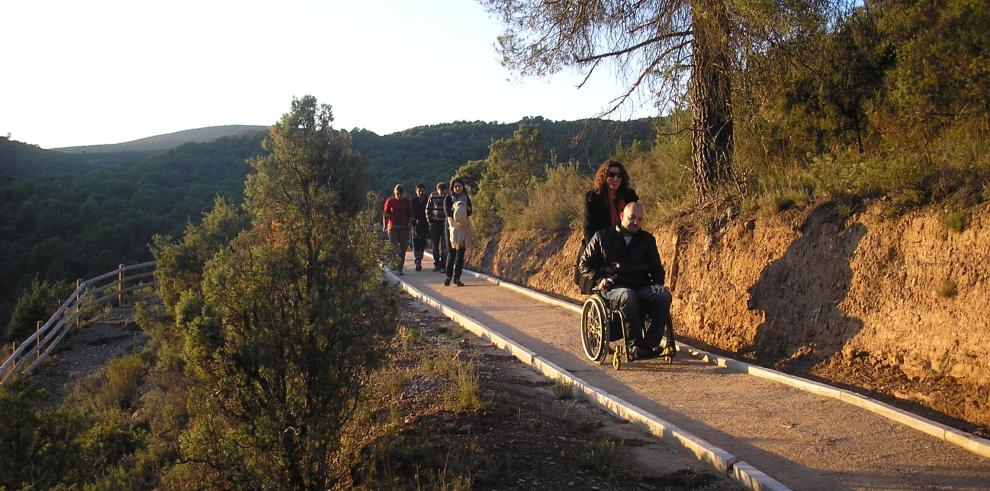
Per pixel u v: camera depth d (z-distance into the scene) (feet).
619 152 63.41
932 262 23.13
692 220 36.06
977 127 28.76
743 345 29.35
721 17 34.01
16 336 67.26
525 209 61.52
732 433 19.97
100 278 65.41
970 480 16.16
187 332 15.84
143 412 34.55
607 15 37.93
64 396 44.42
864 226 26.25
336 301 16.52
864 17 35.96
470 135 272.51
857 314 25.27
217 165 267.80
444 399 21.71
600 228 29.09
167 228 181.47
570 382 25.18
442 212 61.26
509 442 18.38
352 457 16.96
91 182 238.27
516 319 38.22
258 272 16.71
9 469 22.95
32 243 183.01
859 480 16.56
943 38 30.35
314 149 23.27
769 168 35.73
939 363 21.97
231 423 16.17
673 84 37.06
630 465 17.75
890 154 28.71
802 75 35.06
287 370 16.11
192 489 17.08
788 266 28.66
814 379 24.66
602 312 27.30
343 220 18.80
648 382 25.34
